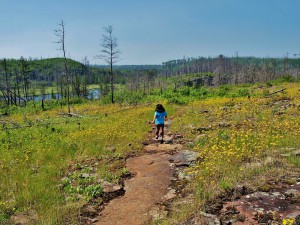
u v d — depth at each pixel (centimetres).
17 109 2311
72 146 712
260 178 412
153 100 2356
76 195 438
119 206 407
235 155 505
